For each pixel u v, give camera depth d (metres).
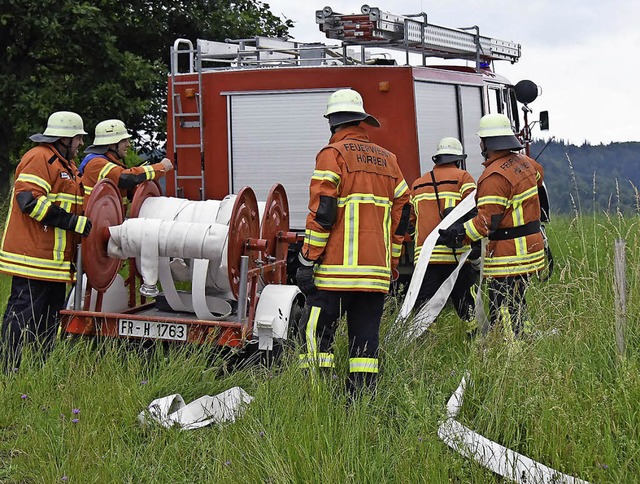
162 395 5.27
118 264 6.23
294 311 6.26
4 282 9.13
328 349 5.41
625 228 7.15
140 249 5.80
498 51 11.07
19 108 16.11
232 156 8.46
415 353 5.80
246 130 8.41
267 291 6.17
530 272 6.32
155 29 18.70
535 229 6.34
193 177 8.59
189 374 5.50
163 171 6.71
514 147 6.22
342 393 4.95
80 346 5.83
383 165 5.44
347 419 4.58
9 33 16.89
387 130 8.14
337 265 5.27
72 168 6.27
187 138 8.61
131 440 4.65
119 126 7.18
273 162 8.36
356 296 5.41
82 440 4.43
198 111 8.52
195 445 4.57
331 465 3.98
